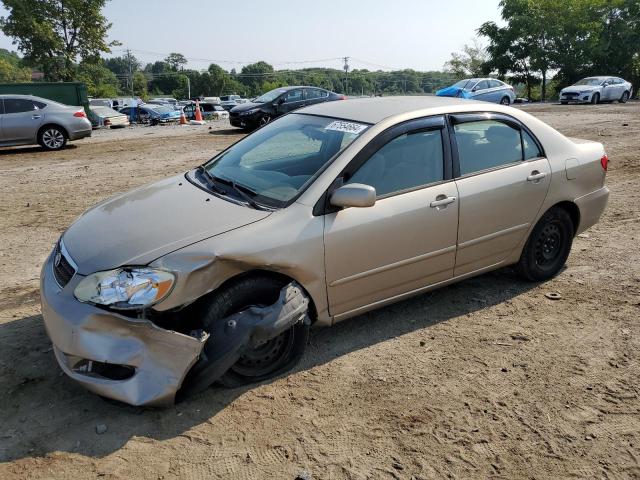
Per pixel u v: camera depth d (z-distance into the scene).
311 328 4.29
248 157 4.32
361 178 3.80
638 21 45.03
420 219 3.98
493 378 3.67
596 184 5.25
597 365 3.82
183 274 3.06
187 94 136.88
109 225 3.54
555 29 46.00
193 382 3.18
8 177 10.52
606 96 31.20
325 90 20.80
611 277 5.25
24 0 45.53
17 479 2.72
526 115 4.88
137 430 3.11
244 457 2.92
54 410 3.26
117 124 23.97
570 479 2.82
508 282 5.17
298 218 3.50
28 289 5.01
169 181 4.40
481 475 2.83
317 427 3.16
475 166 4.39
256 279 3.36
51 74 47.59
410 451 2.99
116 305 2.99
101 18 48.53
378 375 3.68
